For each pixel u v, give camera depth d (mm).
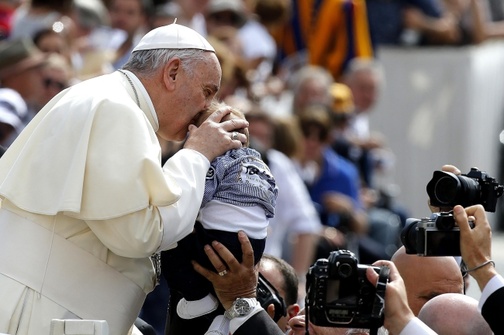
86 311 17625
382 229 34938
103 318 17734
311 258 31531
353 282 16203
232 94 32875
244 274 17797
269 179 18219
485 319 16672
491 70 48688
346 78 40531
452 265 19203
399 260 19406
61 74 29578
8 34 34062
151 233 17062
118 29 35344
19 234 17688
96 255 17750
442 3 48156
